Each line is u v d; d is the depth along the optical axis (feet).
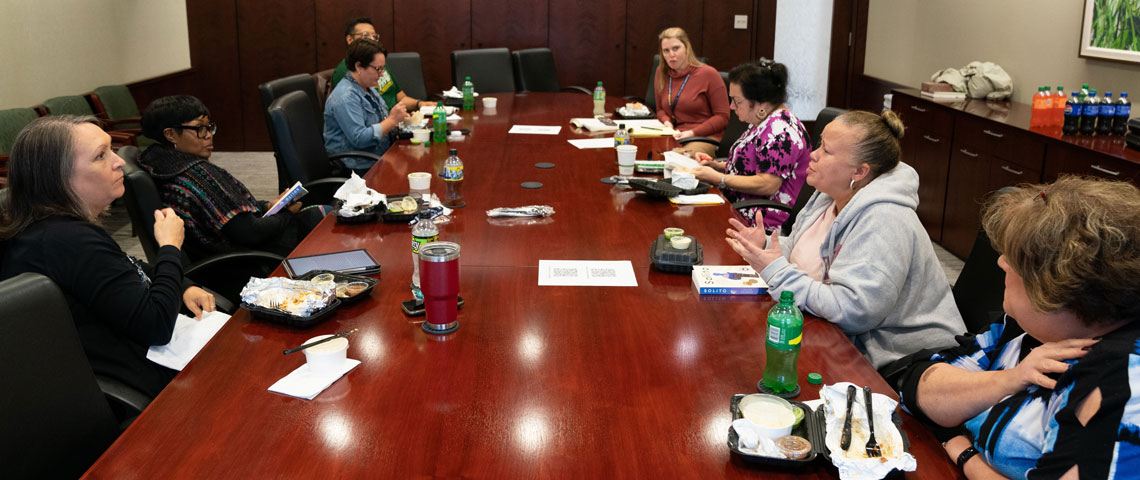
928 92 17.42
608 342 5.68
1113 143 11.92
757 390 5.00
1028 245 3.70
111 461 4.22
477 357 5.44
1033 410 3.84
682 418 4.66
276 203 9.18
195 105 9.25
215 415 4.69
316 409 4.76
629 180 9.91
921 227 6.37
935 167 16.69
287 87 14.12
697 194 9.86
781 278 6.30
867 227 6.21
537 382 5.09
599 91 16.67
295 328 5.91
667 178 10.26
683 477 4.10
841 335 5.86
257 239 9.46
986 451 4.03
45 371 4.72
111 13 20.16
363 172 14.40
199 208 9.05
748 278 6.74
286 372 5.24
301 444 4.39
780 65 10.80
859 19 25.75
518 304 6.37
